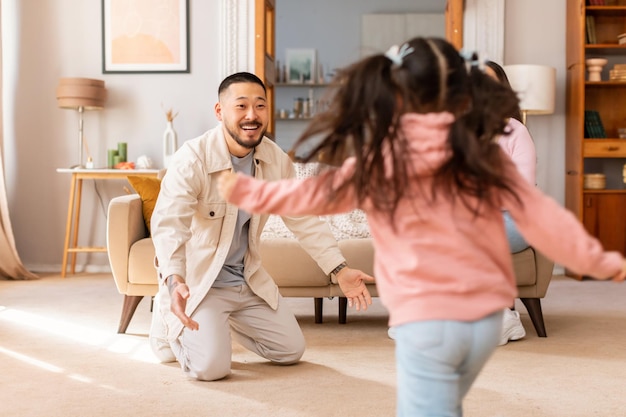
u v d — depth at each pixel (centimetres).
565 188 610
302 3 941
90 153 621
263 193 138
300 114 916
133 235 367
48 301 461
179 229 265
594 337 353
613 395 256
